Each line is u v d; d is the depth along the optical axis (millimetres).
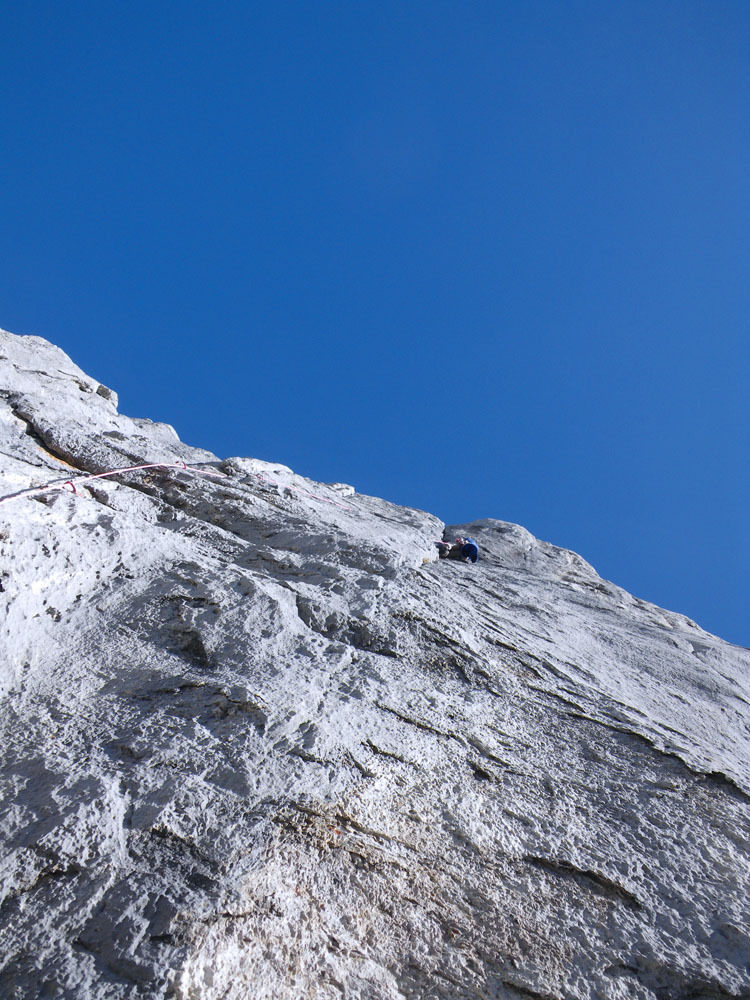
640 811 3846
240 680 3729
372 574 5605
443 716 4051
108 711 3523
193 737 3316
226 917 2523
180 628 4172
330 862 2910
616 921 3133
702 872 3525
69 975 2301
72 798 2902
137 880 2613
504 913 3014
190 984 2324
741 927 3236
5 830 2783
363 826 3100
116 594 4406
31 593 3988
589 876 3297
